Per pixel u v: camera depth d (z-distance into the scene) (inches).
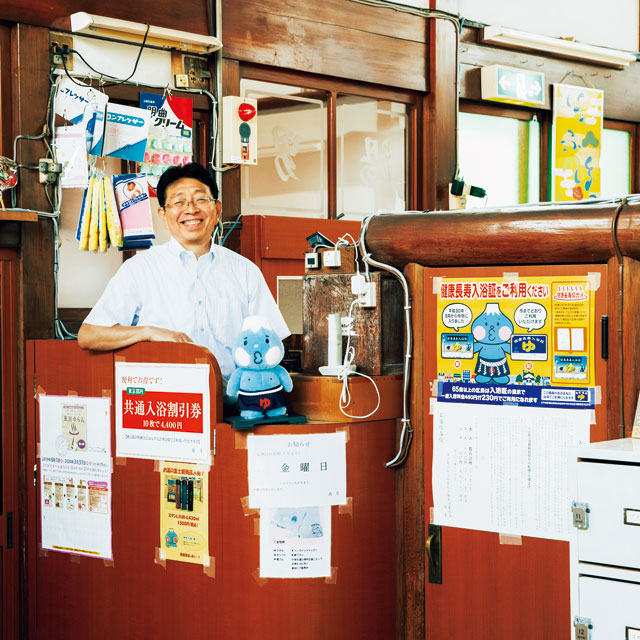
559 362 111.7
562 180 238.8
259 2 184.1
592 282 109.6
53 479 138.5
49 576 139.6
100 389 132.0
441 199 215.5
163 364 124.8
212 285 138.4
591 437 109.7
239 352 119.5
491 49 225.6
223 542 120.6
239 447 119.0
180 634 124.6
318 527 119.9
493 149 232.5
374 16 202.8
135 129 166.4
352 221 193.3
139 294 135.7
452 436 119.0
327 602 120.5
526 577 114.2
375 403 123.3
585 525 92.9
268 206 191.3
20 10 152.8
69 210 164.6
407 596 124.0
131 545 129.3
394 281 127.8
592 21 250.8
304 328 133.7
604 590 92.0
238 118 178.1
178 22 173.2
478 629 118.0
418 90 212.4
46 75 156.3
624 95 255.6
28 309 153.8
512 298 114.5
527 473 113.8
